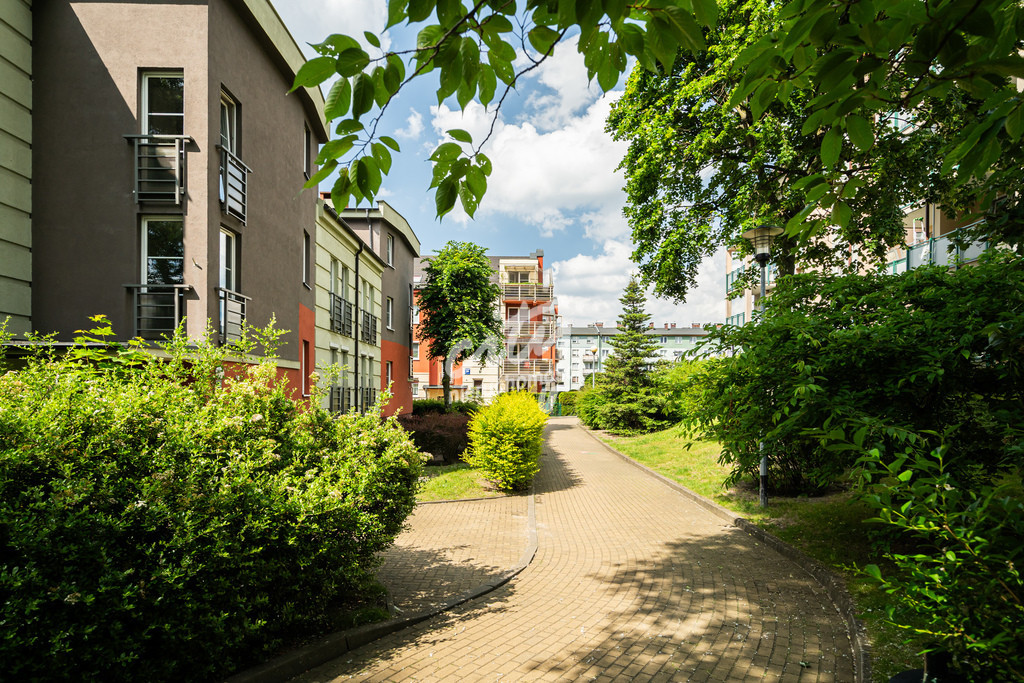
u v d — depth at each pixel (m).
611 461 17.16
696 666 4.13
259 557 3.92
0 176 7.28
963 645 2.08
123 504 3.37
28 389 3.67
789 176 14.41
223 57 8.53
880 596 5.13
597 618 5.12
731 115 13.96
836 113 2.17
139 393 4.18
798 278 7.42
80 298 7.70
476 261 27.95
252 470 4.16
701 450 16.27
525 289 47.47
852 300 6.06
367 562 4.89
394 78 1.84
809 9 1.71
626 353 24.80
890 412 5.12
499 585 6.06
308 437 5.15
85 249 7.74
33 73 7.80
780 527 8.09
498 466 11.73
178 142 7.80
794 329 5.75
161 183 7.85
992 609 2.00
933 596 2.04
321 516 4.31
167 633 3.30
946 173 2.35
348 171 1.99
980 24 1.66
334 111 1.79
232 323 8.71
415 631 4.80
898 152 11.92
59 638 2.86
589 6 1.68
